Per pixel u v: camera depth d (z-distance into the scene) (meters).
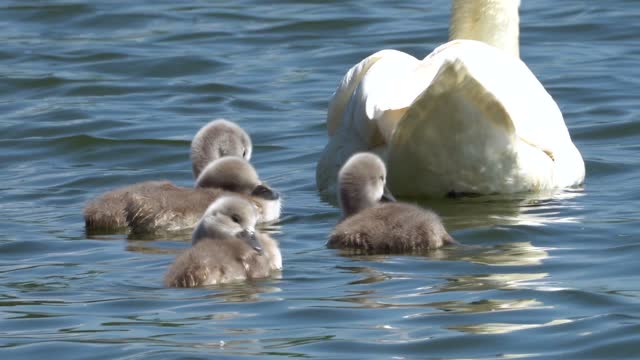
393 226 14.05
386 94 15.65
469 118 15.23
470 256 13.70
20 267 13.78
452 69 14.69
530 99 16.16
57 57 25.69
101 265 13.84
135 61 25.20
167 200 15.62
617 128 20.11
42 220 15.98
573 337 11.16
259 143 20.00
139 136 20.31
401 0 29.64
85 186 17.83
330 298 12.31
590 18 27.23
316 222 15.63
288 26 27.48
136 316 11.92
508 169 15.69
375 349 10.99
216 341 11.18
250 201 14.45
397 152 15.56
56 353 11.01
